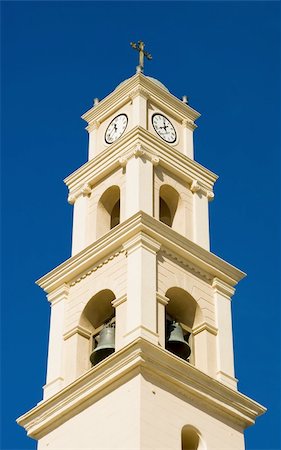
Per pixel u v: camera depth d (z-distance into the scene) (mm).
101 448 57375
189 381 59719
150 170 67625
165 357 58812
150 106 72000
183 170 69875
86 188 70312
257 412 62469
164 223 68750
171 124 72625
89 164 70750
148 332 59750
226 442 60188
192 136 73312
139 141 68250
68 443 59562
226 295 66562
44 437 61312
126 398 57750
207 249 67562
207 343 63594
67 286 66812
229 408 61156
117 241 64312
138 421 56312
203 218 69000
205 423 59750
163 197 68938
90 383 59781
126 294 61969
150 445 56000
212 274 66562
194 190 69938
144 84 72188
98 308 64938
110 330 62469
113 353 59438
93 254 65375
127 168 67750
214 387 60812
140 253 62750
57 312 66188
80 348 63812
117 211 69938
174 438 57344
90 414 59344
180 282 64312
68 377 62781
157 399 57875
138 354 57906
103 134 72938
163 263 63969
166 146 69562
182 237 65000
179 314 64812
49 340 65438
